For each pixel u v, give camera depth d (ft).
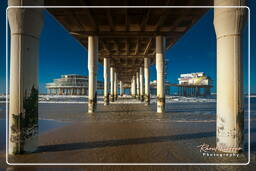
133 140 26.35
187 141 25.93
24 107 20.44
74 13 50.06
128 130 33.06
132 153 20.95
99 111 66.95
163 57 63.67
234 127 20.88
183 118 48.34
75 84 388.37
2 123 41.86
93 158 19.39
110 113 60.44
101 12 50.93
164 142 25.44
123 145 23.95
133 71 191.83
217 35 21.99
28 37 20.36
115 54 107.55
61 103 118.21
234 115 20.84
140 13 52.03
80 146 23.49
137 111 66.85
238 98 20.80
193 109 74.79
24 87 20.33
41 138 27.43
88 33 64.34
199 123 40.70
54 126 37.14
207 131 32.40
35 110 21.48
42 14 21.94
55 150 21.90
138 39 78.59
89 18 54.24
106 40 80.69
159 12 50.65
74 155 20.22
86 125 38.19
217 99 22.31
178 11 49.57
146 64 104.94
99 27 63.31
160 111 62.54
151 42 81.30
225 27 20.76
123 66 160.15
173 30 63.87
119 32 65.05
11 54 20.26
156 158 19.45
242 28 20.62
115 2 45.93
